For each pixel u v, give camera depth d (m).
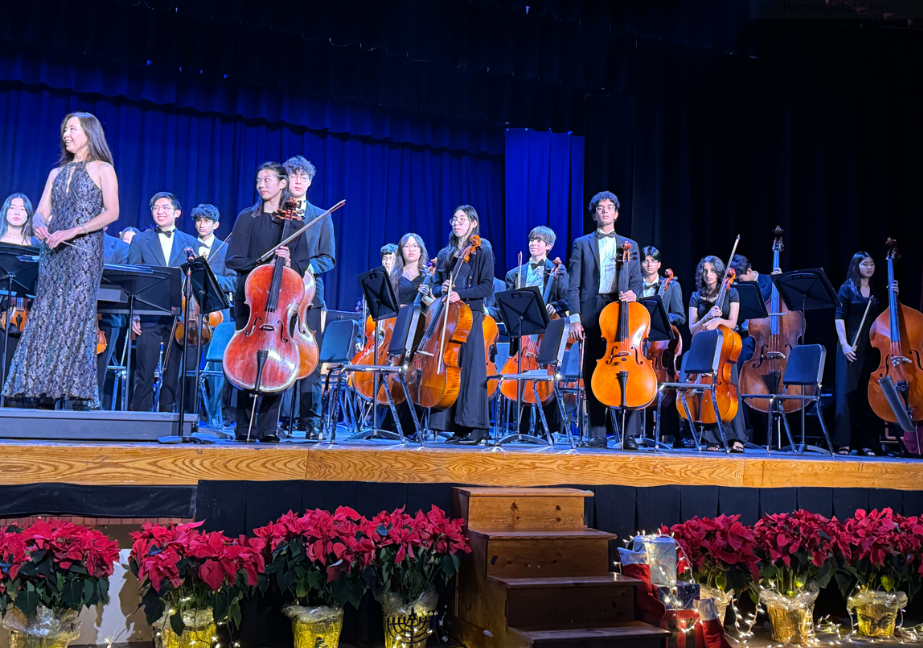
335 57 8.02
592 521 3.96
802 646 3.74
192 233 8.06
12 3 6.93
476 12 7.25
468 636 3.45
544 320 4.78
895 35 7.35
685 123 7.85
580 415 5.73
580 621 3.25
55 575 2.85
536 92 8.49
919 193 7.27
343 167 8.61
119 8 7.27
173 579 2.91
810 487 4.35
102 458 3.27
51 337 3.80
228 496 3.46
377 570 3.33
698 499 4.15
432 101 8.30
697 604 3.43
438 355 4.56
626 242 5.29
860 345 6.07
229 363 3.98
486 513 3.57
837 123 7.45
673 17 6.98
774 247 6.57
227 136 8.23
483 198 9.20
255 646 3.37
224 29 7.64
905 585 4.02
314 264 5.87
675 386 5.17
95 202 3.91
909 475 4.52
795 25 7.21
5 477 3.11
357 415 7.12
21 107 7.50
